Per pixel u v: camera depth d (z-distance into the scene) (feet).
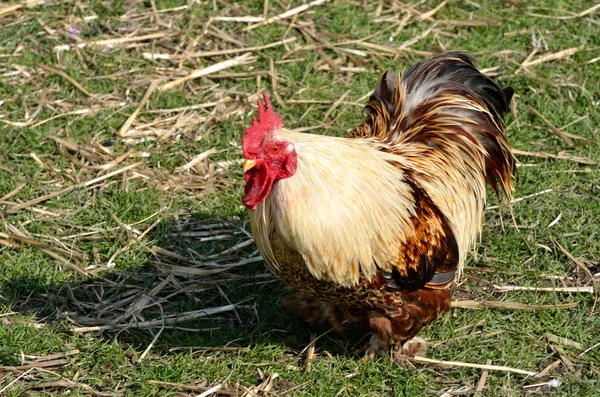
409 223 19.99
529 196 27.66
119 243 25.81
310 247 18.97
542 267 25.22
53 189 27.53
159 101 31.53
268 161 18.37
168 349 22.36
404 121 22.12
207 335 22.97
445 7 37.04
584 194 27.84
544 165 28.84
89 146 29.30
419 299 20.97
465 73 23.24
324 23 35.76
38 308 23.50
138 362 21.85
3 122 29.99
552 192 27.81
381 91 22.90
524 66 33.53
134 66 33.19
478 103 22.72
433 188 21.07
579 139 29.99
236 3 36.55
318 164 18.81
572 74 33.19
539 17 36.32
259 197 18.67
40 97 31.24
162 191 27.76
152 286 24.44
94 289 24.23
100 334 22.72
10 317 22.95
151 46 34.04
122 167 28.55
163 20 35.47
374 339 22.30
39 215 26.50
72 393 20.72
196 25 35.27
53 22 35.01
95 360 21.76
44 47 33.78
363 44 34.63
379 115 22.41
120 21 35.32
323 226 18.81
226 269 24.97
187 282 24.54
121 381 21.36
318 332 23.06
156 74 32.86
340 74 33.45
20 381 21.09
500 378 21.63
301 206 18.70
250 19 35.53
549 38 35.19
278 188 18.78
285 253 19.58
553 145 29.99
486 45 34.81
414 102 22.41
